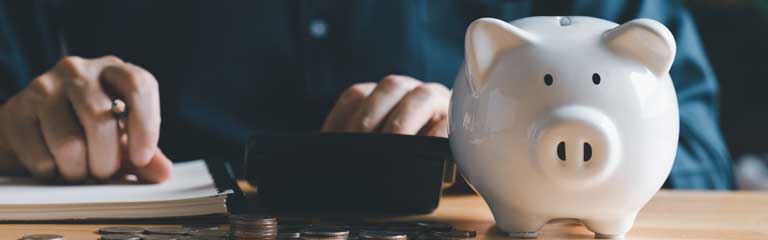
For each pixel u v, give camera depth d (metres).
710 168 1.21
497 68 0.45
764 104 1.81
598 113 0.42
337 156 0.58
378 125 0.74
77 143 0.69
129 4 1.38
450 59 1.39
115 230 0.47
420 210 0.59
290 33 1.35
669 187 1.18
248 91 1.34
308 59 1.33
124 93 0.69
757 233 0.51
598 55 0.43
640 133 0.43
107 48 1.38
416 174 0.59
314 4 1.33
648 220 0.58
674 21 1.34
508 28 0.44
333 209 0.60
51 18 1.40
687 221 0.57
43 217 0.51
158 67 1.36
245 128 1.33
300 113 1.34
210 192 0.54
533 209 0.46
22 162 0.76
